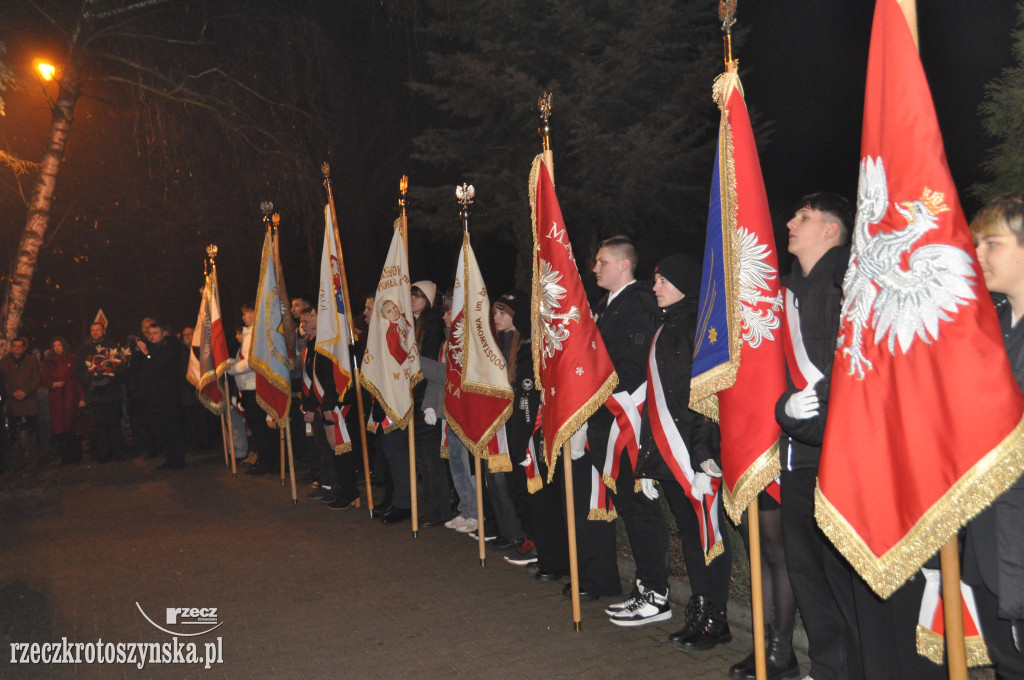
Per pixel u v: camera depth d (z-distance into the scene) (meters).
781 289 3.74
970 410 2.46
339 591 5.76
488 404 6.10
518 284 14.96
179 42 14.37
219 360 10.79
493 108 15.16
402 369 7.15
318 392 8.51
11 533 8.03
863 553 2.66
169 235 20.08
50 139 13.05
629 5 14.27
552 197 4.89
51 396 12.63
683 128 14.71
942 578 2.55
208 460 12.17
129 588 6.07
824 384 3.21
